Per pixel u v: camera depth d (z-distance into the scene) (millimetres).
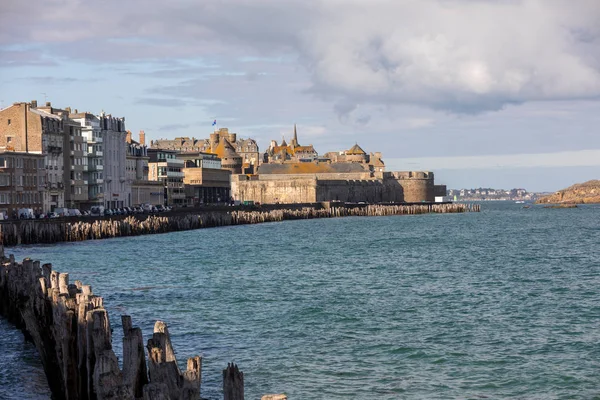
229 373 21641
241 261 101250
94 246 120875
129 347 27219
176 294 68562
